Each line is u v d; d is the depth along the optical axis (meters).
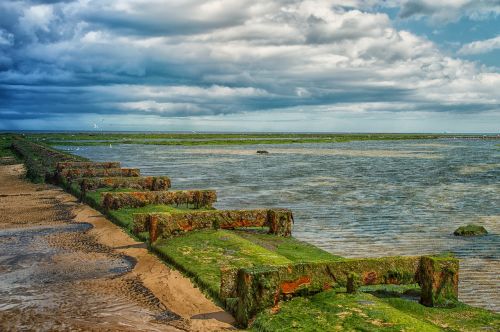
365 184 38.81
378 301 9.70
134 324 9.63
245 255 13.66
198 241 15.24
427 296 10.27
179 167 55.53
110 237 17.67
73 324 9.64
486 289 12.52
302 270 9.95
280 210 17.88
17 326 9.52
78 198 27.70
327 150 103.69
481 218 23.66
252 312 9.29
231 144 136.75
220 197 30.77
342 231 20.33
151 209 21.28
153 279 12.48
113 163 37.28
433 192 33.91
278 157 77.00
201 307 10.49
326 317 8.86
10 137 123.69
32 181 36.62
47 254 15.40
